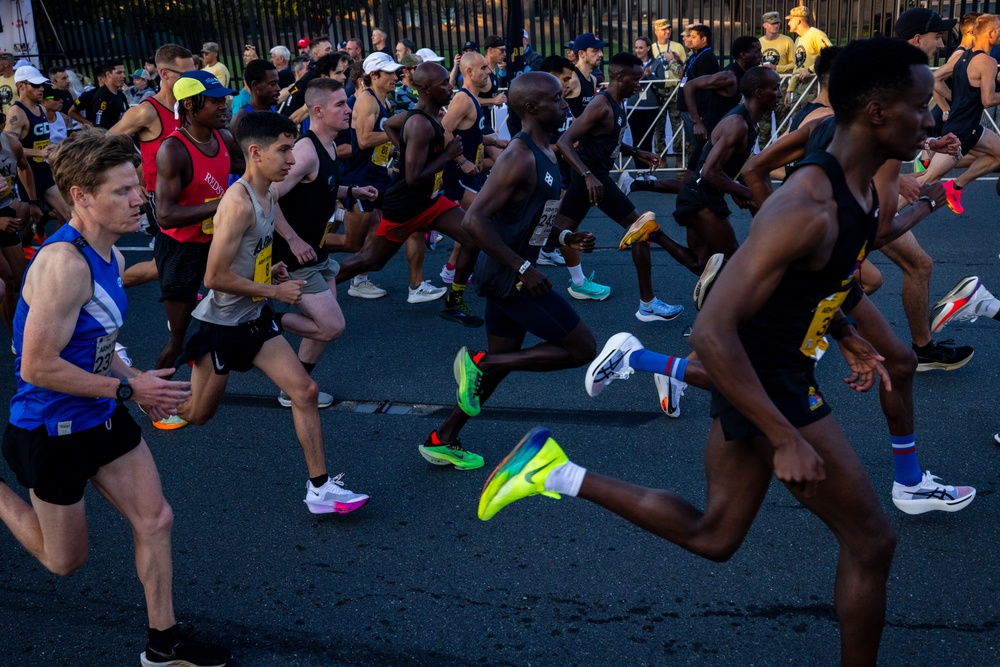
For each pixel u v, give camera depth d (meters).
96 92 11.32
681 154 12.08
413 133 5.90
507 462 2.70
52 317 2.65
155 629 2.97
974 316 4.21
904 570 3.41
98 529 4.02
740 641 3.07
